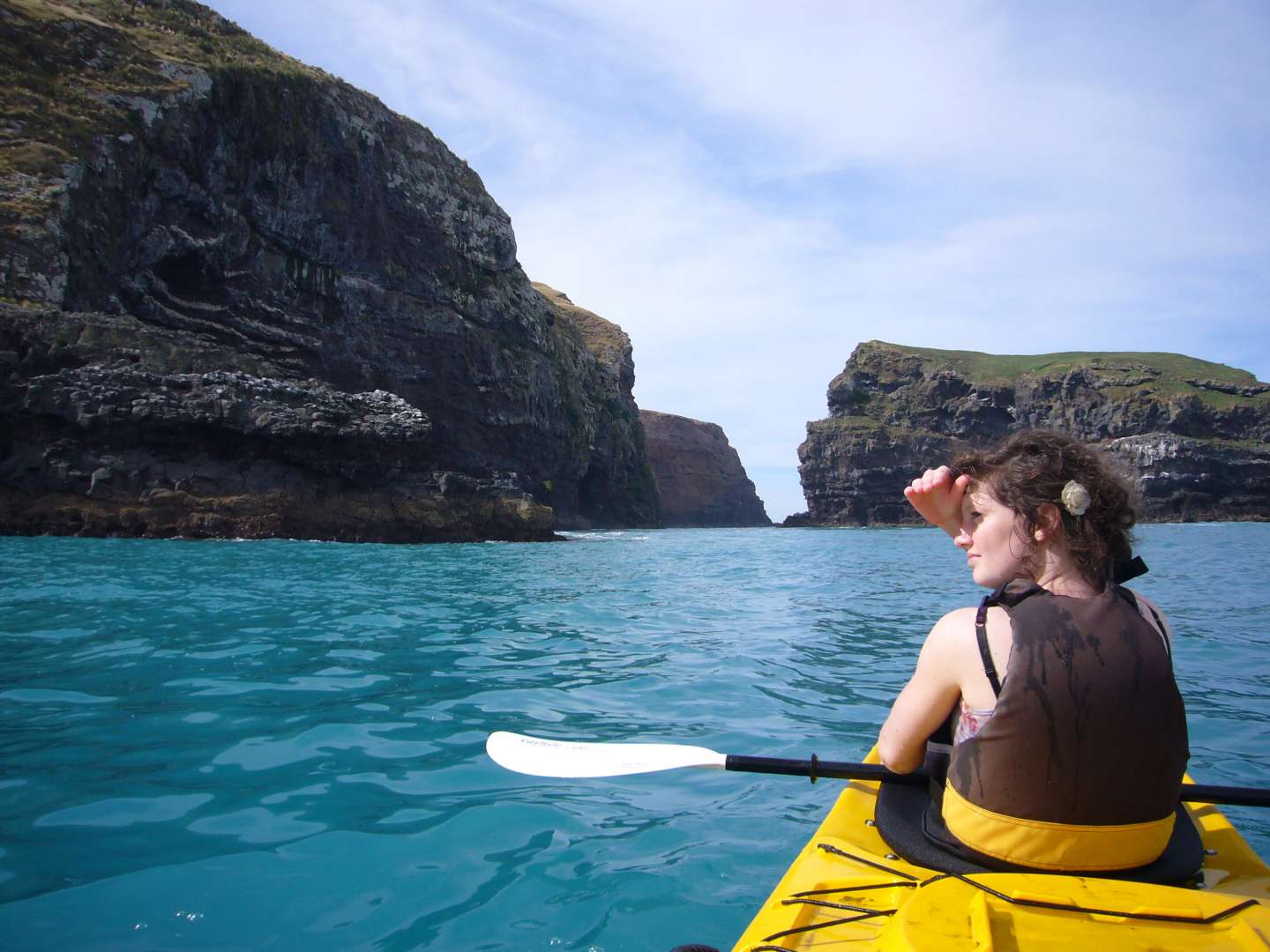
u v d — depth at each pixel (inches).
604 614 393.4
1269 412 3540.8
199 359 930.1
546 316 2224.4
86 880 111.1
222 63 1248.8
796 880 78.4
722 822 136.9
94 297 1008.9
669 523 4987.7
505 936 98.8
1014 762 65.4
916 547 1330.0
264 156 1309.1
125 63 1129.4
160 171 1131.3
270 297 1337.4
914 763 79.0
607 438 2556.6
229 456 901.8
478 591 472.4
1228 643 311.3
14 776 150.8
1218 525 2800.2
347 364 1472.7
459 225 1795.0
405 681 233.0
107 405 821.2
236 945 95.7
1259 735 187.2
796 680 245.9
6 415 789.9
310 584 459.2
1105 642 64.2
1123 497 71.6
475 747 174.2
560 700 216.7
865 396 4128.9
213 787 146.9
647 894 109.9
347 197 1478.8
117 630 291.7
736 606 437.4
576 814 138.5
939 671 72.7
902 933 58.8
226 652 261.1
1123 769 63.8
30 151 946.7
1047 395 3759.8
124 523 802.8
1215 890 72.7
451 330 1690.5
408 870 116.3
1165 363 4040.4
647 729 190.1
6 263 866.1
